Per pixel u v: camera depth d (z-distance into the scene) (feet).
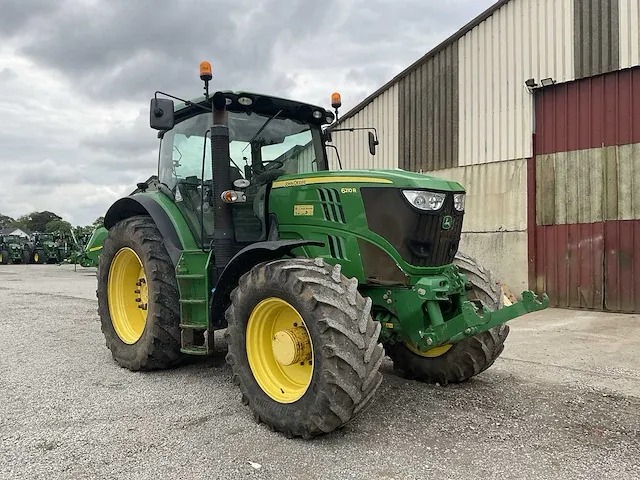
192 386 15.15
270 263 12.24
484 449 10.80
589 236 31.01
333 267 11.77
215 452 10.59
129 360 16.81
